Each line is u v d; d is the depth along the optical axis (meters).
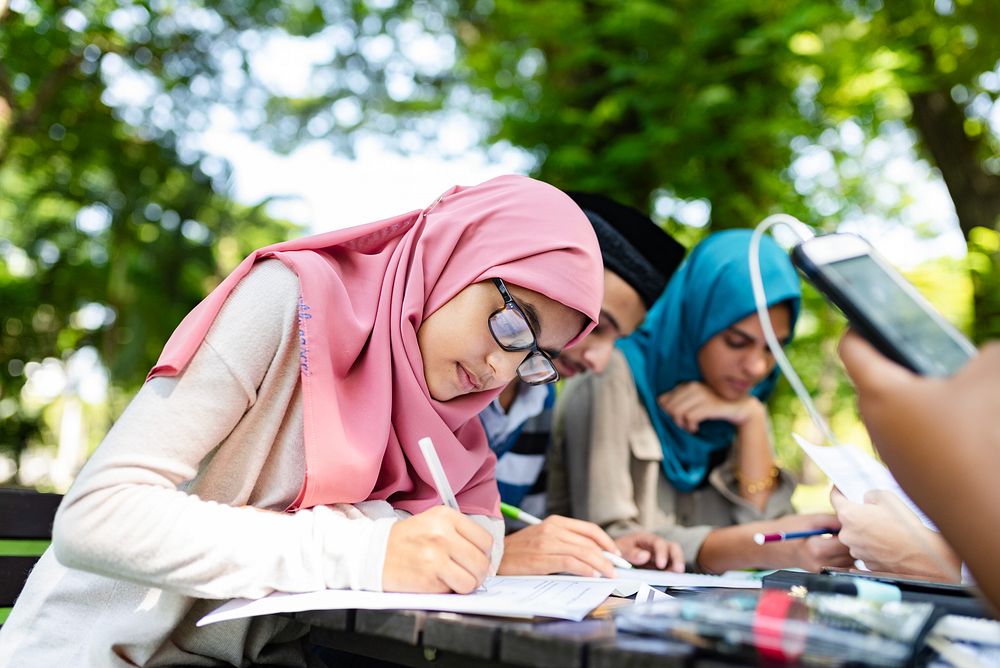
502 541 1.71
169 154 9.75
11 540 1.75
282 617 1.23
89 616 1.30
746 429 2.71
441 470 1.36
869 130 5.84
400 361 1.49
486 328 1.48
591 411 2.58
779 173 5.46
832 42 5.05
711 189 5.15
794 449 7.29
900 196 8.20
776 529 2.20
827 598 0.99
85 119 8.69
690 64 4.98
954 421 0.77
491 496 1.79
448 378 1.52
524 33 5.44
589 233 1.58
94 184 9.87
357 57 9.41
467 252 1.53
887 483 1.69
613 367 2.64
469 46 7.60
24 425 12.77
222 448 1.35
